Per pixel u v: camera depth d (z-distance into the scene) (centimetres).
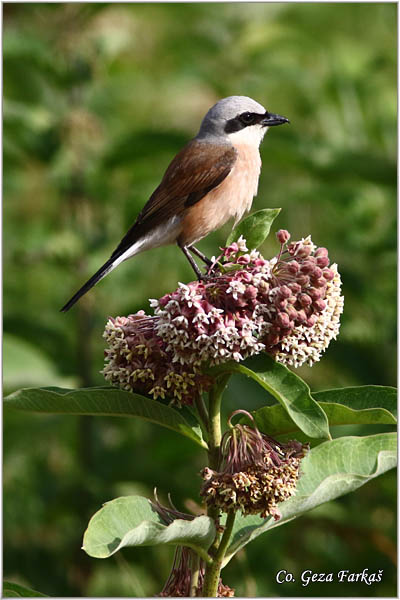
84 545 459
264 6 1747
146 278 1265
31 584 1053
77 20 1238
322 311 511
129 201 1210
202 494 490
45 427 1148
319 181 1326
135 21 1627
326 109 1504
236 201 956
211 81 1529
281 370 496
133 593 1061
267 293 501
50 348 1203
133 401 527
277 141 1232
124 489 1138
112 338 534
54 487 1115
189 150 946
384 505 1120
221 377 527
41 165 1240
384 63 1538
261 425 557
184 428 527
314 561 1086
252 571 1037
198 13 1627
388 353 1219
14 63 1180
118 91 1291
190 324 493
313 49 1658
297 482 553
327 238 1364
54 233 1212
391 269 1266
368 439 575
